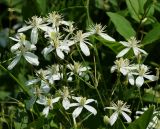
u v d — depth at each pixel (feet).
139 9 1.70
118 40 1.75
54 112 1.44
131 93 1.45
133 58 1.49
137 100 1.56
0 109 1.69
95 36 1.52
